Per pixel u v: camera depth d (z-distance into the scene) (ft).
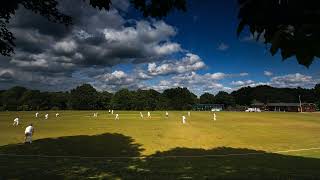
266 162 79.36
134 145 116.88
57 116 312.71
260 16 11.50
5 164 72.59
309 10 10.51
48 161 80.59
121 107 580.30
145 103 582.76
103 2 23.68
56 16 49.93
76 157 93.15
